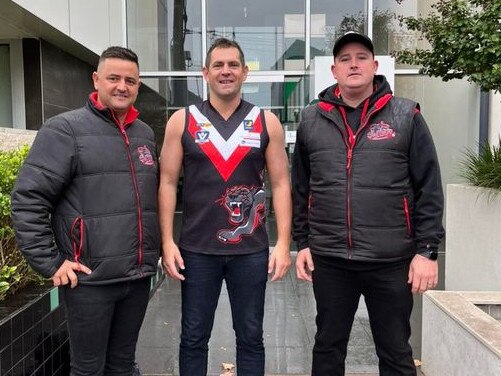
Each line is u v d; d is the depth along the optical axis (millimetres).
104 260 2355
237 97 2771
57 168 2283
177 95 8602
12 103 7941
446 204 5617
